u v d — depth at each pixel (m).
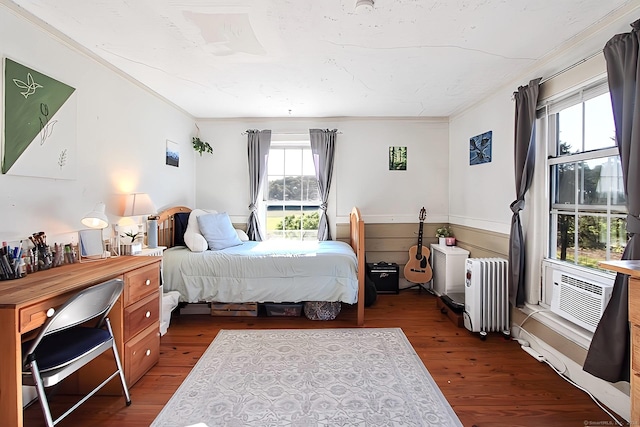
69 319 1.45
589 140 2.14
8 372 1.30
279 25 1.97
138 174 2.99
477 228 3.51
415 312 3.43
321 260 3.06
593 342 1.80
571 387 2.06
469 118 3.71
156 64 2.55
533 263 2.58
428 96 3.34
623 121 1.70
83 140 2.29
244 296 3.04
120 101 2.71
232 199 4.33
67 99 2.14
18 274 1.69
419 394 1.97
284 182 4.39
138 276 2.10
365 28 2.00
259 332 2.89
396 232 4.32
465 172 3.80
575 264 2.27
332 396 1.95
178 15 1.87
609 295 1.84
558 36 2.10
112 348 1.82
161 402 1.89
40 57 1.93
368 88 3.10
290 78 2.84
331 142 4.20
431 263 4.23
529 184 2.59
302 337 2.78
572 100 2.23
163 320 2.82
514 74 2.74
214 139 4.30
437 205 4.31
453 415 1.78
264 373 2.20
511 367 2.30
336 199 4.29
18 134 1.80
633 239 1.65
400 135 4.28
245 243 3.85
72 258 2.12
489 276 2.78
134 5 1.77
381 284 4.11
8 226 1.76
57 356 1.46
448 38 2.12
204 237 3.42
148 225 2.88
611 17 1.86
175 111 3.72
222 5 1.77
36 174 1.92
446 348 2.59
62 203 2.12
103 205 2.27
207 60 2.48
